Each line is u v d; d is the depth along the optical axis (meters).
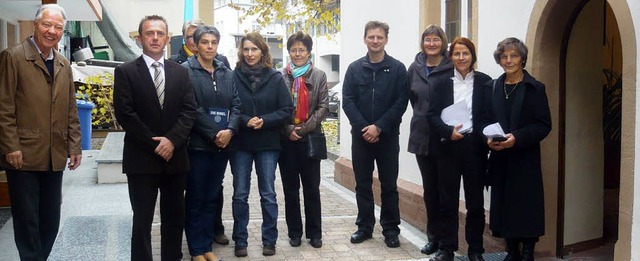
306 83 5.77
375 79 5.76
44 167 4.43
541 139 4.60
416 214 6.88
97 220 5.89
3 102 4.23
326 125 19.83
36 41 4.40
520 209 4.66
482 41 5.88
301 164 5.89
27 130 4.35
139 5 18.69
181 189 4.76
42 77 4.39
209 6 19.55
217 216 6.04
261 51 5.49
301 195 8.70
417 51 7.18
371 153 6.04
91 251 4.95
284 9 12.79
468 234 5.14
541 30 5.03
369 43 5.72
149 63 4.52
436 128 5.06
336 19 13.16
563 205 5.28
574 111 5.26
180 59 5.88
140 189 4.54
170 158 4.56
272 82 5.50
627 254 4.10
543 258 5.25
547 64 5.09
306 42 5.82
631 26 4.02
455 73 5.09
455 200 5.19
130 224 5.76
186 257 5.61
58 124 4.50
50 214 4.70
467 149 5.00
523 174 4.66
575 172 5.34
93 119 13.31
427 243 5.86
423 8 6.96
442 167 5.16
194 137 5.01
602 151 5.46
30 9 7.26
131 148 4.51
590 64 5.27
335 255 5.71
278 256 5.67
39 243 4.49
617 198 6.85
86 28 18.47
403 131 7.56
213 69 5.18
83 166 9.27
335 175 9.97
